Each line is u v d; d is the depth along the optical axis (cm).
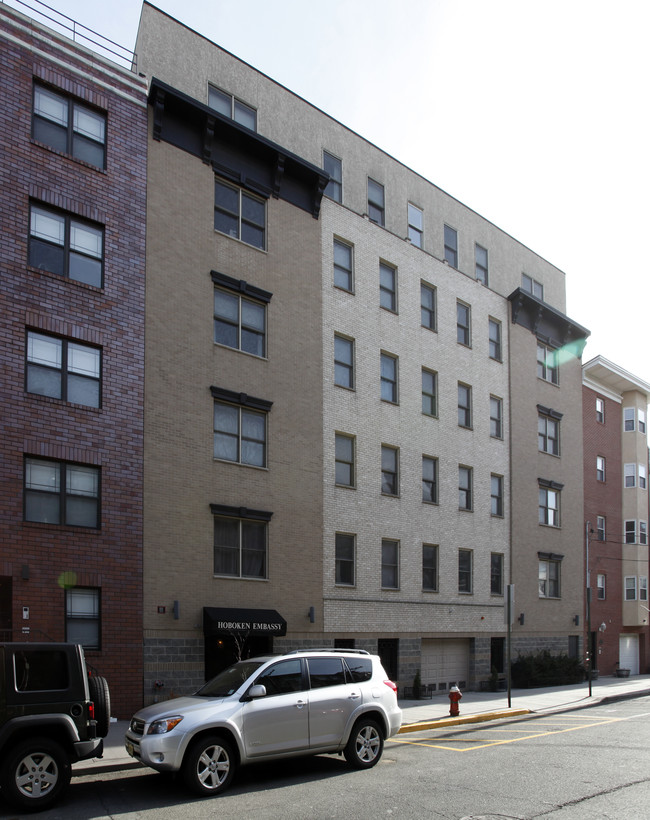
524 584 3169
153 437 1912
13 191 1756
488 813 919
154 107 2073
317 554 2289
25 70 1834
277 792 1042
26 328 1736
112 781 1127
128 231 1956
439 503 2803
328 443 2403
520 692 2753
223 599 2000
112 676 1738
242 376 2161
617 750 1402
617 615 3875
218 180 2223
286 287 2345
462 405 3031
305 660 1180
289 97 2559
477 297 3177
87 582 1731
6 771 932
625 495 4075
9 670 962
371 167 2812
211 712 1050
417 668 2572
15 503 1644
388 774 1159
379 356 2653
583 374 3816
